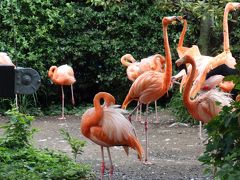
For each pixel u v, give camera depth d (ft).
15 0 41.70
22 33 42.29
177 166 24.08
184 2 33.78
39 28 42.37
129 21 43.29
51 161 22.56
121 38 43.50
